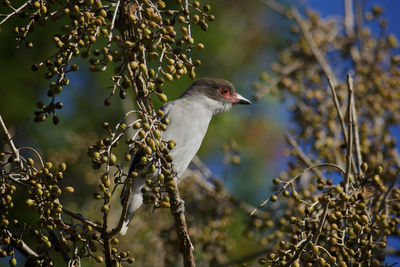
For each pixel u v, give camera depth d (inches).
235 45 559.8
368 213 278.7
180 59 255.0
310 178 388.2
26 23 463.8
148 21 246.8
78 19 236.8
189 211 421.1
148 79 249.0
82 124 495.8
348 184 295.0
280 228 363.6
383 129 421.7
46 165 243.8
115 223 437.1
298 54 466.9
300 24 447.5
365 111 430.3
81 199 463.8
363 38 478.0
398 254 381.4
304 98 436.8
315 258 257.1
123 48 243.4
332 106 420.5
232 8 569.9
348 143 298.5
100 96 500.7
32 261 249.1
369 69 446.3
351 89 308.3
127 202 254.5
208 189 425.7
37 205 241.6
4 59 468.8
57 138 485.7
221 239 407.8
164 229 425.7
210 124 554.9
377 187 300.2
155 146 248.4
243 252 484.1
